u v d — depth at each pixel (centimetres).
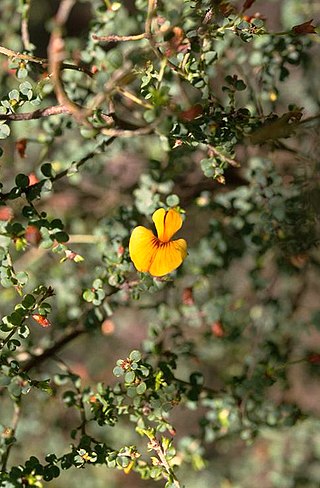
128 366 40
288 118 41
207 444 57
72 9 67
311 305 55
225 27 40
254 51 46
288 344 50
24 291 50
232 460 56
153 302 49
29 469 40
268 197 45
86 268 50
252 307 51
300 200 45
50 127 45
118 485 58
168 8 43
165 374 42
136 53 40
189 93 47
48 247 40
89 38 45
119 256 43
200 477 55
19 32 54
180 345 46
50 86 43
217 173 41
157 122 39
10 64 41
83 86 45
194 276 49
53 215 52
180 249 41
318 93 50
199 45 40
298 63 45
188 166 47
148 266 41
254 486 55
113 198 52
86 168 48
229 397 45
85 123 40
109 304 44
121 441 52
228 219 47
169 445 40
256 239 46
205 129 40
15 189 40
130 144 49
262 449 55
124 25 46
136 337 56
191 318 47
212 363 54
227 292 49
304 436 51
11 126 48
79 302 48
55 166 48
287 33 41
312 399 57
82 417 43
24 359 45
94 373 56
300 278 51
